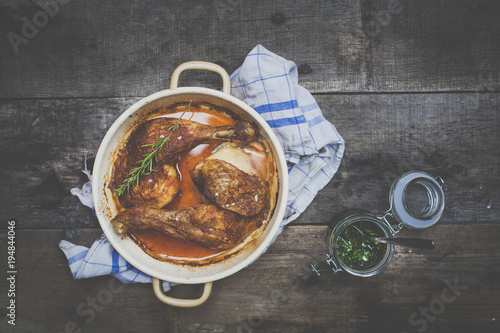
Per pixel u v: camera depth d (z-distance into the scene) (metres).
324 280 0.85
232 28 0.83
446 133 0.84
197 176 0.74
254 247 0.76
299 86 0.81
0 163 0.84
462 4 0.84
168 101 0.75
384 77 0.84
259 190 0.73
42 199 0.84
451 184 0.85
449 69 0.84
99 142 0.84
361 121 0.84
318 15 0.84
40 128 0.84
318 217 0.84
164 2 0.83
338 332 0.85
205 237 0.73
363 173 0.84
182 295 0.84
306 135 0.80
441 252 0.85
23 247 0.84
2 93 0.84
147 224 0.73
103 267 0.81
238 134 0.74
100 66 0.83
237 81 0.81
